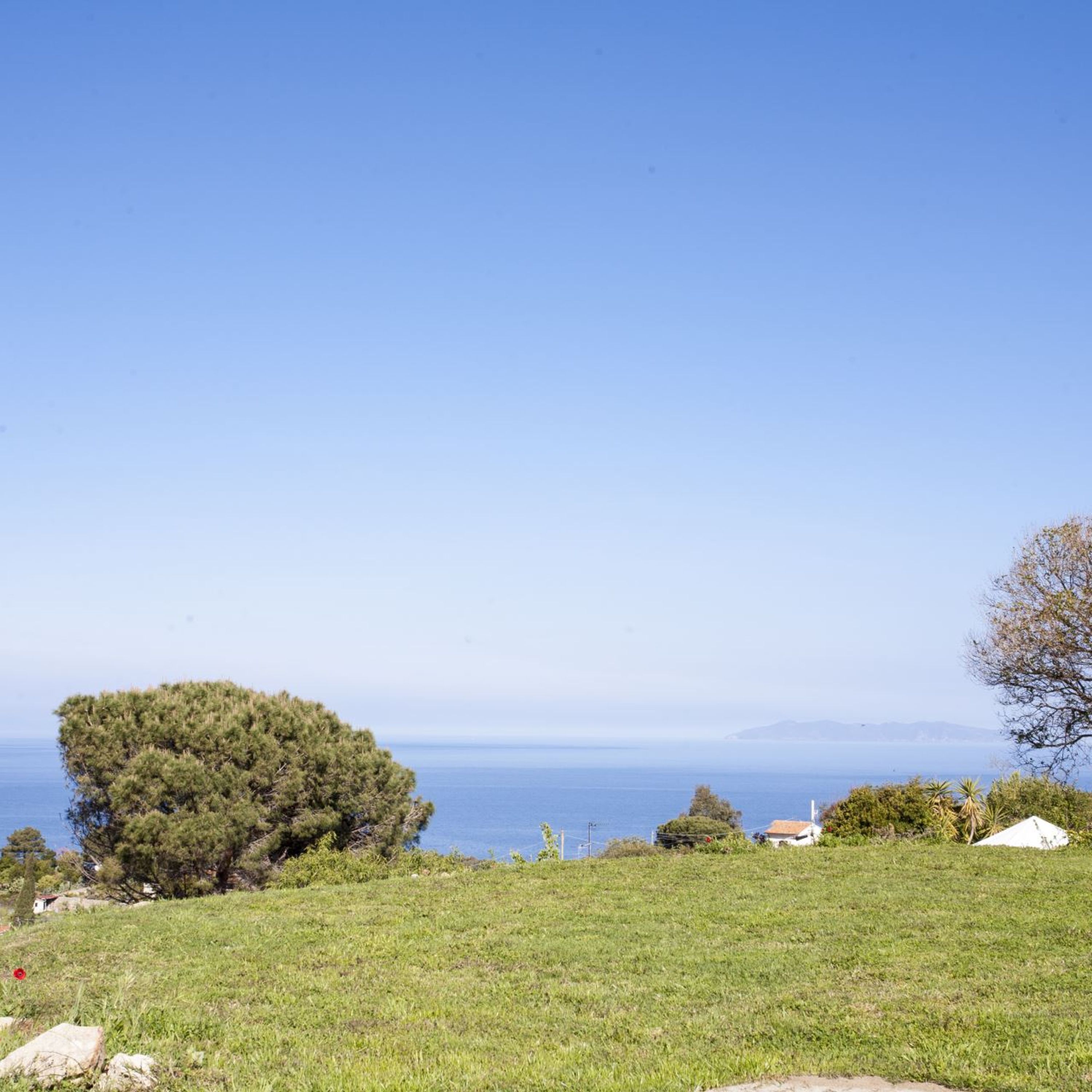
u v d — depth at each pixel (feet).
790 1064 27.89
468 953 45.75
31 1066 24.43
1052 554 92.53
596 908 55.98
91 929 52.85
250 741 87.45
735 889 61.21
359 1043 31.89
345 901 61.57
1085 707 92.38
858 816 124.06
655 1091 25.26
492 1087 26.40
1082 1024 30.37
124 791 81.51
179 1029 31.65
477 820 639.76
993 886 59.06
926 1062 27.30
